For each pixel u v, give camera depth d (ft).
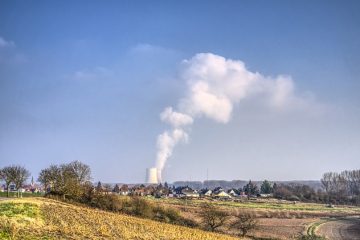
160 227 217.36
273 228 345.10
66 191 312.71
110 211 287.28
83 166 341.41
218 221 303.27
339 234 329.93
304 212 495.41
